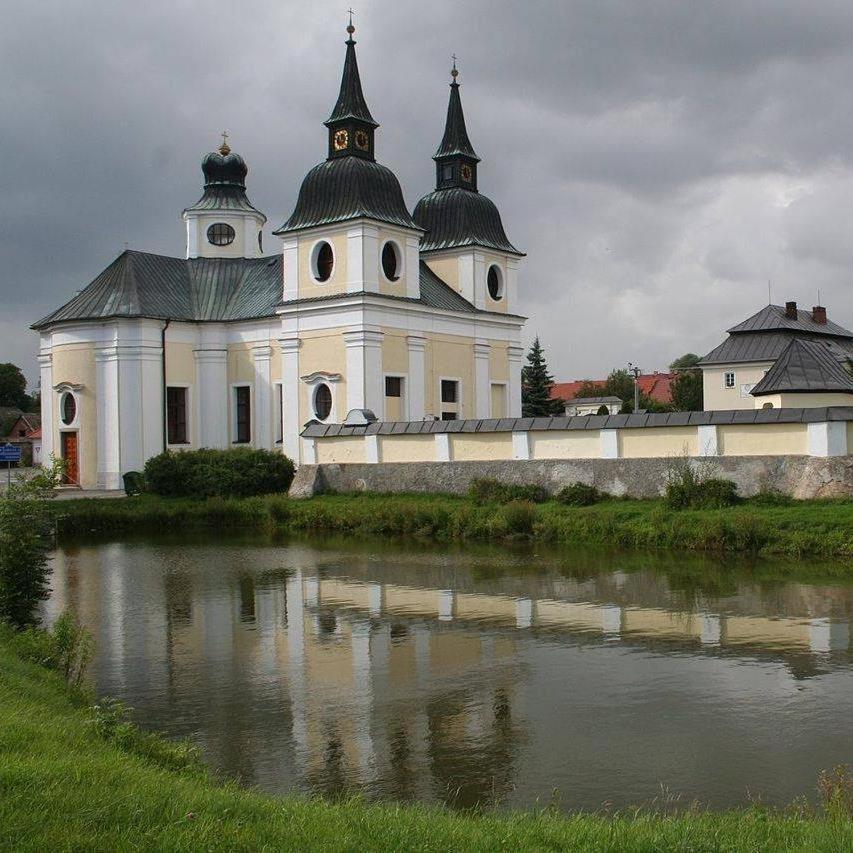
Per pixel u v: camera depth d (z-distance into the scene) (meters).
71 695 13.35
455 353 56.59
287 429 53.31
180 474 45.19
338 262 51.53
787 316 80.25
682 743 12.40
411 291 53.47
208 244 62.62
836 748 12.08
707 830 8.18
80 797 7.76
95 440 54.41
